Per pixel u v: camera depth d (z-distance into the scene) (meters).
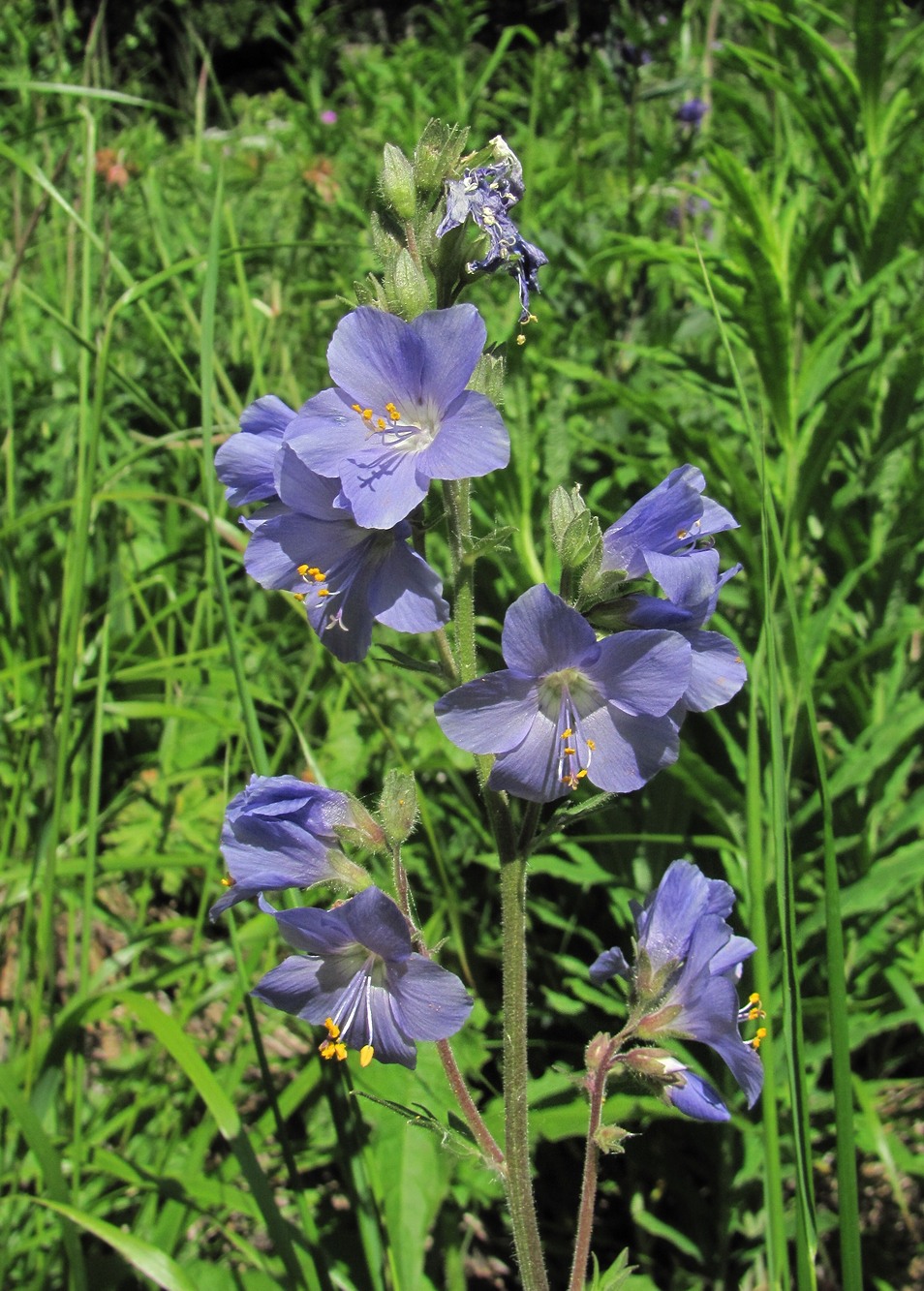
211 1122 0.23
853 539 0.29
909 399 0.29
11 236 0.43
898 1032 0.29
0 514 0.35
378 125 0.56
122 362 0.40
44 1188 0.23
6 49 0.44
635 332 0.38
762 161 0.43
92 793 0.24
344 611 0.18
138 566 0.35
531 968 0.29
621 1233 0.27
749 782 0.20
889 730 0.26
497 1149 0.19
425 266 0.19
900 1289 0.26
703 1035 0.18
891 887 0.25
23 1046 0.25
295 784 0.18
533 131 0.50
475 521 0.30
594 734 0.17
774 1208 0.18
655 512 0.18
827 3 0.36
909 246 0.37
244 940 0.25
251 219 0.55
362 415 0.18
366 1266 0.24
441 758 0.29
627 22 0.42
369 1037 0.18
